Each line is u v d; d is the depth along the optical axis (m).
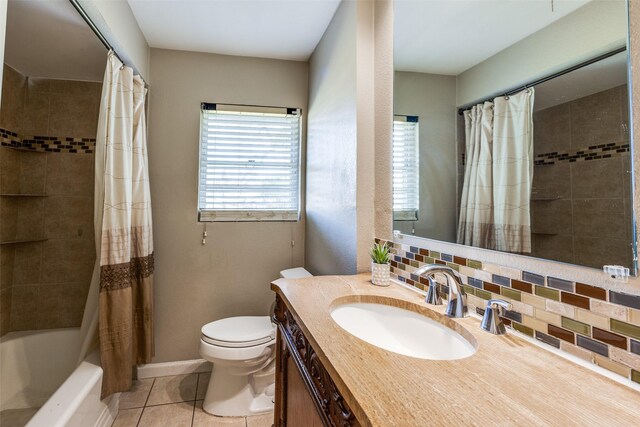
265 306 2.33
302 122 2.41
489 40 0.92
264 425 1.67
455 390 0.52
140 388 1.98
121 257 1.63
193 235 2.22
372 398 0.49
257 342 1.71
